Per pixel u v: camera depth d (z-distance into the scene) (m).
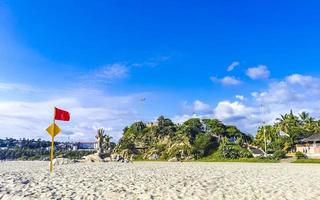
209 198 12.43
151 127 101.50
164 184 17.27
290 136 85.06
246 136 95.31
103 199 11.98
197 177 22.36
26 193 13.12
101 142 55.97
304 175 24.84
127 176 22.73
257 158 66.69
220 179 20.83
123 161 55.41
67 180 18.89
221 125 91.75
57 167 35.28
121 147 96.75
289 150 83.06
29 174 23.34
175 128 97.94
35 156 99.81
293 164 49.12
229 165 45.94
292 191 14.52
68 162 47.81
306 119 98.81
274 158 64.75
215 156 78.12
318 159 58.91
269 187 16.14
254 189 15.29
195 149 82.00
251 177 22.72
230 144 79.38
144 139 97.88
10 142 140.62
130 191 14.17
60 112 23.11
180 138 89.69
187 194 13.38
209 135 86.00
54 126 23.06
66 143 137.00
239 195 13.23
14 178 19.45
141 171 28.92
